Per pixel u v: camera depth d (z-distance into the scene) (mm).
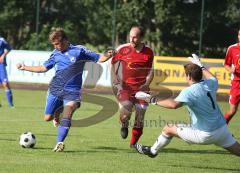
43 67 25109
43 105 45125
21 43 92938
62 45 24750
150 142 29062
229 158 24938
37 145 26031
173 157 24578
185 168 22047
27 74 62219
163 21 85750
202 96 19953
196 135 20453
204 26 86812
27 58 61531
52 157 23078
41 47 84625
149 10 87000
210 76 20625
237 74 30703
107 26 91312
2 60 42000
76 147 26062
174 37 88000
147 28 87812
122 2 91500
